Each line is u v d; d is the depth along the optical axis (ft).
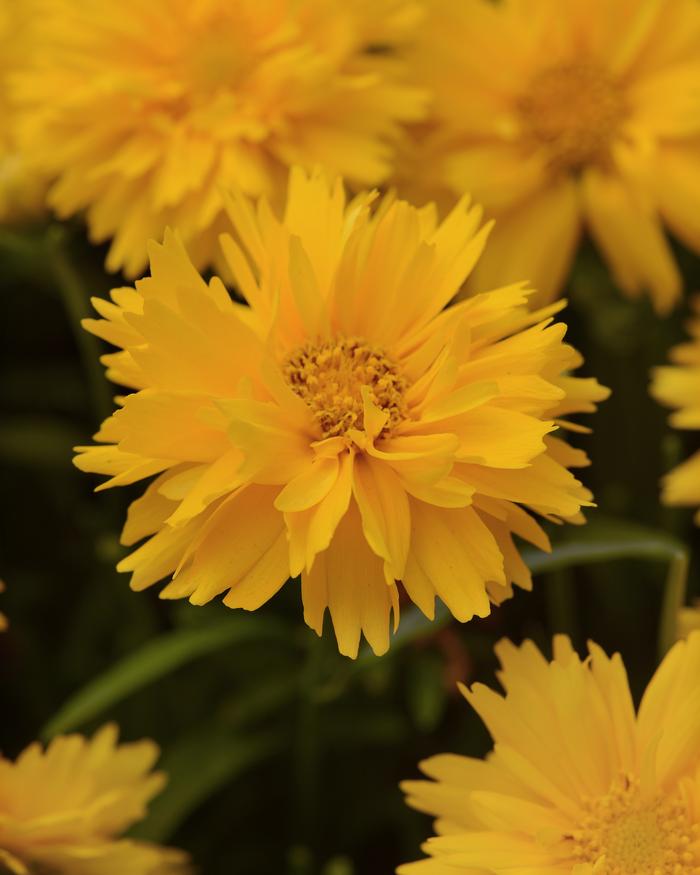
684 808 0.98
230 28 1.19
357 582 0.98
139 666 1.13
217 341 0.97
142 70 1.18
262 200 1.01
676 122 1.22
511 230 1.24
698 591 1.24
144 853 1.09
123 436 0.98
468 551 0.97
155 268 0.98
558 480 0.97
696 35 1.23
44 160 1.18
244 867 1.22
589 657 1.00
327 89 1.17
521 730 0.99
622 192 1.23
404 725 1.21
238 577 0.97
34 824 1.04
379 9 1.19
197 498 0.96
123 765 1.10
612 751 0.99
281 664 1.22
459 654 1.18
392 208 1.01
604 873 0.97
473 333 1.00
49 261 1.26
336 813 1.22
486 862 0.97
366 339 1.02
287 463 0.97
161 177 1.16
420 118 1.19
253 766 1.23
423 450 0.97
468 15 1.23
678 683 0.99
